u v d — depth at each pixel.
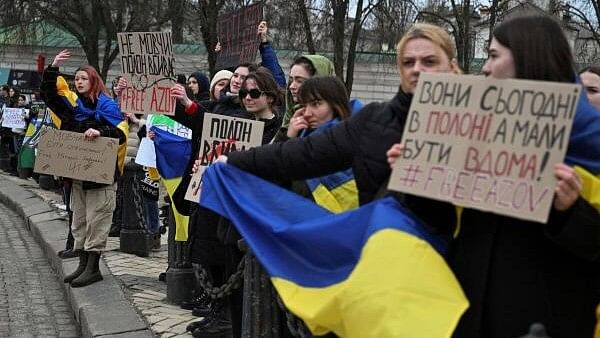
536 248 2.38
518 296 2.35
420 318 2.36
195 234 4.90
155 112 5.59
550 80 2.39
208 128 4.75
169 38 5.47
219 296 4.45
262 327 3.71
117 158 6.44
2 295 6.95
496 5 21.16
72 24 29.94
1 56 30.61
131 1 25.72
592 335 2.42
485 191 2.33
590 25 21.11
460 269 2.50
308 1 22.44
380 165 2.87
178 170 6.24
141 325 5.28
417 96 2.52
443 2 23.95
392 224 2.58
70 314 6.38
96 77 6.57
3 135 17.69
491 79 2.38
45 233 9.20
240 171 3.30
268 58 6.65
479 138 2.37
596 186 2.26
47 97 6.50
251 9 6.84
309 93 3.77
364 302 2.45
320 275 2.88
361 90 28.88
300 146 3.14
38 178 14.69
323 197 3.54
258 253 3.09
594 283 2.43
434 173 2.44
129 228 8.27
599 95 4.05
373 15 23.22
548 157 2.23
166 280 6.22
